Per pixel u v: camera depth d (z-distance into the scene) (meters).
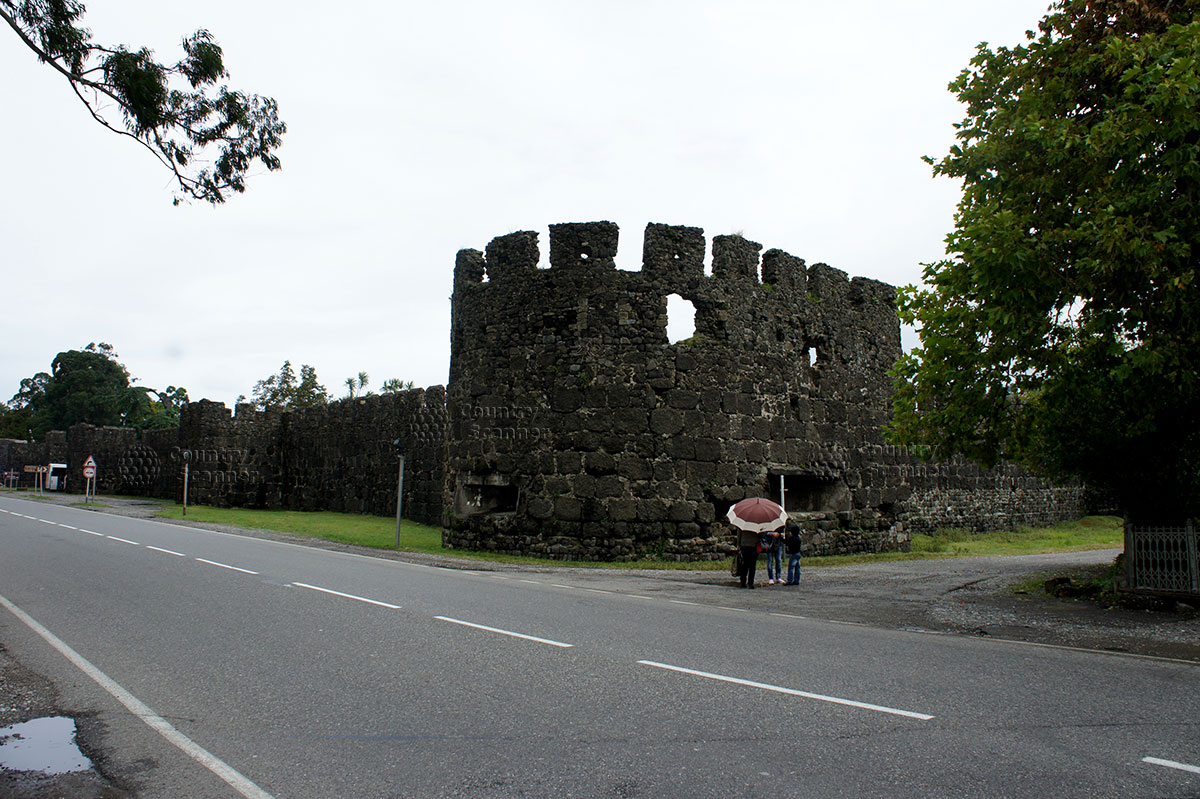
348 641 8.23
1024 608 11.69
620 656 7.71
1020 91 12.26
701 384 21.14
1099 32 11.96
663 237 21.56
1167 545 11.60
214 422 40.62
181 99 10.40
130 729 5.38
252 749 4.99
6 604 10.30
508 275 22.31
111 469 56.38
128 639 8.23
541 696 6.22
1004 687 6.70
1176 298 10.43
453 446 22.97
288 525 28.36
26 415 99.25
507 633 8.83
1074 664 7.73
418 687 6.46
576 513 20.31
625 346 20.95
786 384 23.03
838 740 5.21
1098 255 10.28
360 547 21.70
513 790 4.33
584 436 20.59
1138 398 11.52
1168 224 10.23
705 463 20.89
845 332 25.42
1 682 6.54
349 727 5.43
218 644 8.02
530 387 21.39
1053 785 4.45
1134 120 10.29
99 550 17.50
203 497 40.12
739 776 4.55
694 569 18.78
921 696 6.37
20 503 39.50
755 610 11.73
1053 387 12.27
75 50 9.48
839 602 12.80
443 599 11.46
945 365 12.93
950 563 20.09
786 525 15.76
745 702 6.11
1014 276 11.02
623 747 5.05
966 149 12.33
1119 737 5.33
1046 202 11.61
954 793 4.32
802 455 23.11
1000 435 13.48
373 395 36.06
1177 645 8.91
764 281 23.64
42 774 4.55
